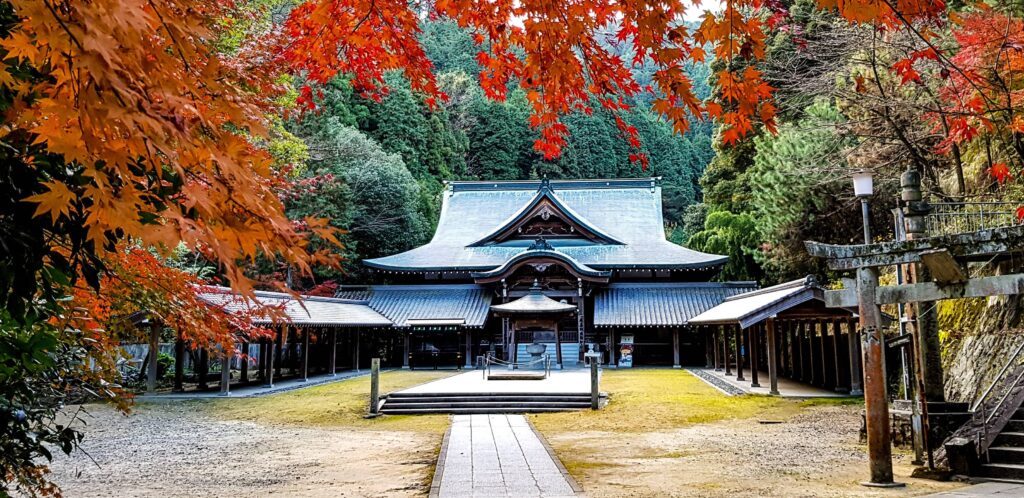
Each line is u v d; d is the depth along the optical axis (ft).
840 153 53.57
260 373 72.18
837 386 54.85
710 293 98.58
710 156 213.87
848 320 53.93
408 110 141.08
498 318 101.96
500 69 14.34
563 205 109.50
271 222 6.46
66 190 5.88
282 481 25.77
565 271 98.99
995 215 36.91
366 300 100.37
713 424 40.42
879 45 39.29
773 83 56.13
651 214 120.26
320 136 111.45
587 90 13.24
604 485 23.73
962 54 25.82
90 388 13.92
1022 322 32.76
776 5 14.29
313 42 13.98
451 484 23.99
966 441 23.65
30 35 5.79
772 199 65.72
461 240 117.50
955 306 40.81
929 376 28.04
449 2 12.98
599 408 48.47
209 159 6.24
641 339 98.63
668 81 10.75
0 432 10.51
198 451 33.40
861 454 29.68
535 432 37.88
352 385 65.98
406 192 119.24
